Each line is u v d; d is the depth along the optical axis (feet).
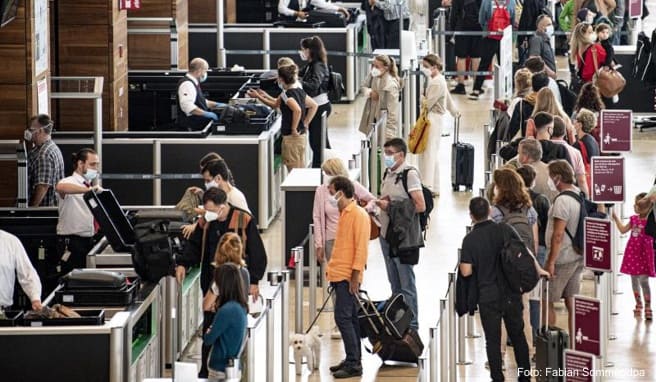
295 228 115.14
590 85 129.18
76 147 128.16
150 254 92.07
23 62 114.11
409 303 99.14
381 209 98.53
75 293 87.61
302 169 120.98
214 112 136.26
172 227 100.22
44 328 81.10
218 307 82.84
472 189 142.10
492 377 88.22
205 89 155.74
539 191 100.37
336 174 99.50
